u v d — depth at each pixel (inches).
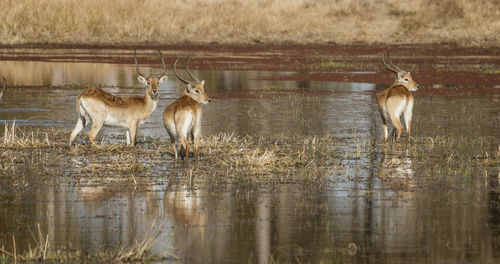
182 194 620.7
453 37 2689.5
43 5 2701.8
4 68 1793.8
